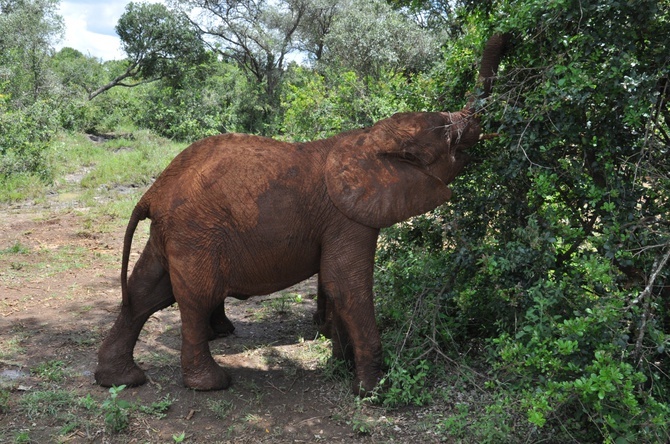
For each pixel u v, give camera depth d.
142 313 4.71
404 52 20.91
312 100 10.19
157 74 29.47
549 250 4.30
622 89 3.78
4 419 4.19
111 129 24.50
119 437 4.03
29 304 6.66
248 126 28.19
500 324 4.71
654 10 3.66
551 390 3.41
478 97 4.54
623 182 4.11
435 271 5.20
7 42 23.17
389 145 4.39
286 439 4.04
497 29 4.37
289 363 5.23
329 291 4.42
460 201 5.09
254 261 4.40
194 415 4.33
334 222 4.37
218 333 5.84
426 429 4.09
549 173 4.38
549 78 4.03
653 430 3.30
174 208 4.33
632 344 3.63
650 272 3.94
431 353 5.04
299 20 30.42
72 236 9.60
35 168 14.40
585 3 3.79
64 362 5.15
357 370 4.53
